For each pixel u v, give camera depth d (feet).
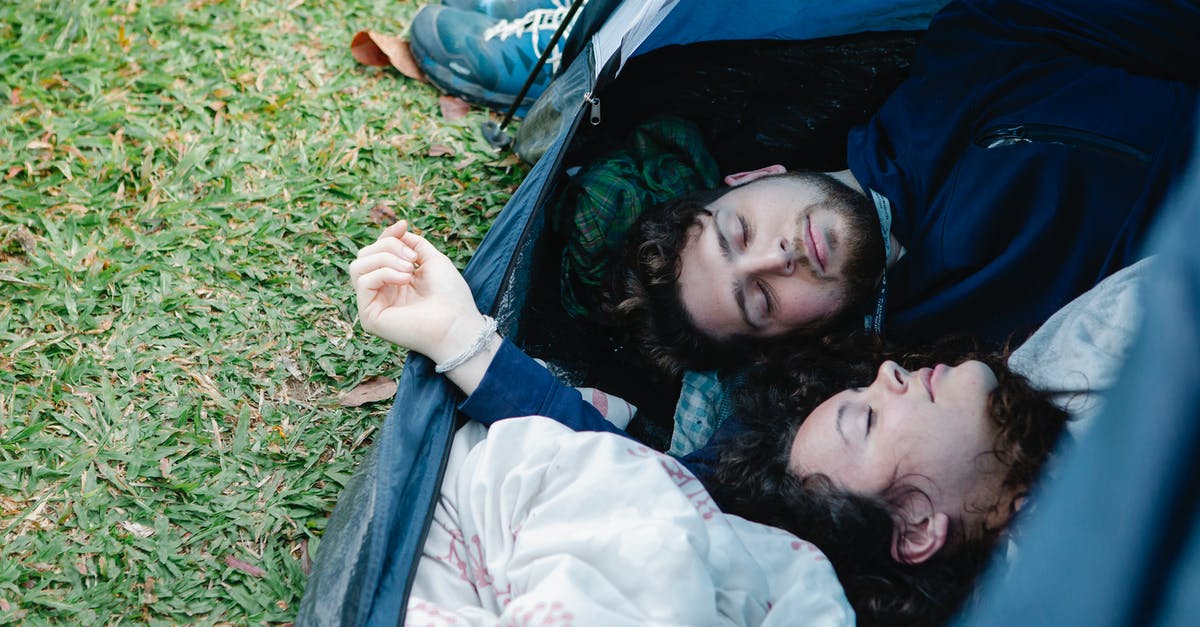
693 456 5.56
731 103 6.97
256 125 7.43
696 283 5.90
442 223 7.05
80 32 7.80
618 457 4.69
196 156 7.07
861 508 4.76
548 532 4.44
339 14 8.27
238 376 6.02
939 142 6.34
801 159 7.11
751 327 5.89
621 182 6.40
